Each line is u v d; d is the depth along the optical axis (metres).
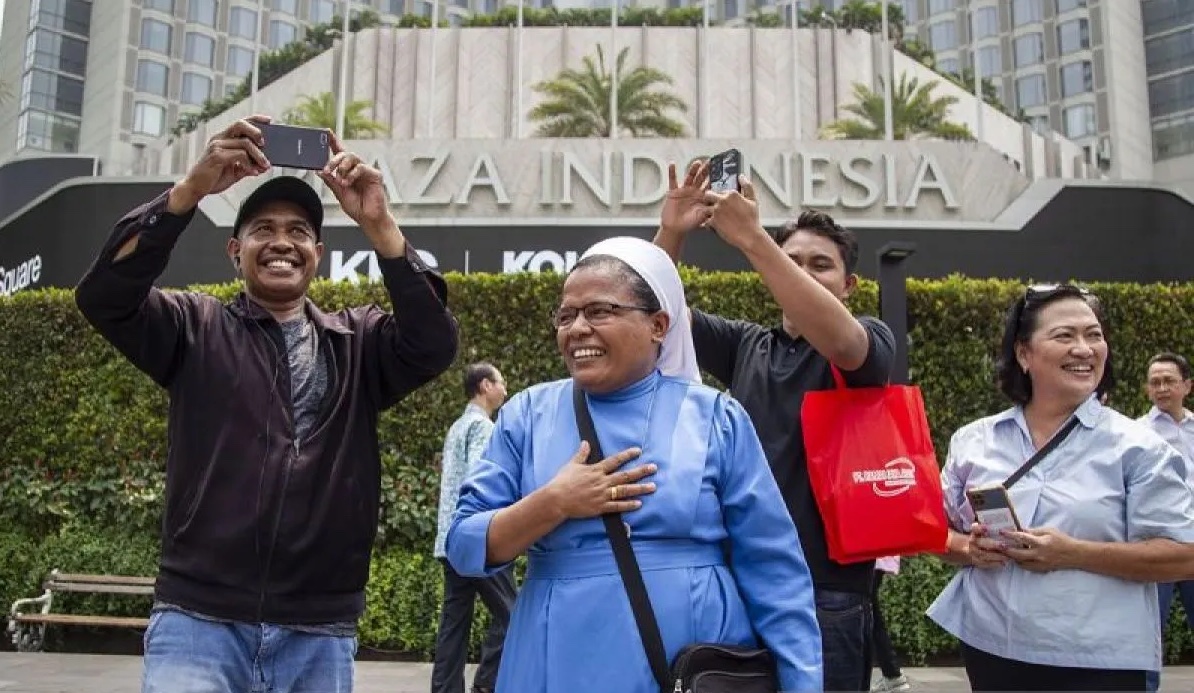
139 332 2.59
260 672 2.52
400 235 2.80
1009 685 2.75
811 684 2.08
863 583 2.77
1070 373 2.83
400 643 7.23
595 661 1.99
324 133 2.76
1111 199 11.74
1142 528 2.64
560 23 37.75
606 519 2.06
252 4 58.00
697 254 11.09
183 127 42.53
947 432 7.64
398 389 2.89
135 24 55.09
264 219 2.77
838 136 29.42
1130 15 54.84
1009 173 12.18
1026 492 2.79
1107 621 2.60
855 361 2.70
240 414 2.60
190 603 2.48
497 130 35.44
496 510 2.15
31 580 7.51
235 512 2.52
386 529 7.58
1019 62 55.25
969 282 7.89
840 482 2.67
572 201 11.99
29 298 8.12
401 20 39.09
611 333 2.19
